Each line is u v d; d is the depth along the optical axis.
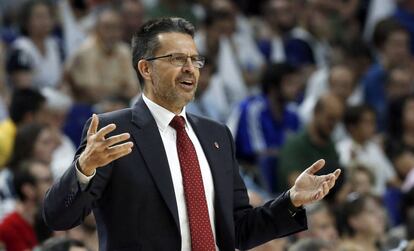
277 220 11.76
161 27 11.65
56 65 28.42
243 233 12.01
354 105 26.39
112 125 10.52
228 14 30.31
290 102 27.39
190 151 11.66
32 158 21.98
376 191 24.83
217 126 12.23
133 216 11.21
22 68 26.67
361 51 31.44
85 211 11.07
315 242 17.05
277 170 24.53
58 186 11.01
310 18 33.62
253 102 26.42
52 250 15.79
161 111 11.66
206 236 11.41
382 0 34.91
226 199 11.73
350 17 34.50
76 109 25.55
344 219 20.89
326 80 29.70
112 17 27.70
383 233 22.45
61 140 23.98
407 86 29.56
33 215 19.53
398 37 30.97
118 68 27.88
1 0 31.33
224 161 11.95
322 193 11.40
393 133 28.36
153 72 11.58
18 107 23.88
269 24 32.94
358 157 25.91
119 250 11.24
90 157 10.54
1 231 19.36
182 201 11.46
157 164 11.39
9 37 29.23
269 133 26.22
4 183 21.55
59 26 29.86
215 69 29.30
